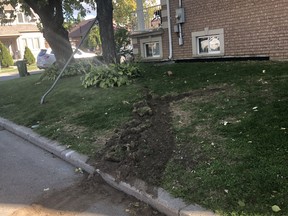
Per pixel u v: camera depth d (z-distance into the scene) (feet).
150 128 16.88
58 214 11.73
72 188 13.66
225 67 28.73
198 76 26.94
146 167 13.11
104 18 32.17
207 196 10.57
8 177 15.38
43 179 14.82
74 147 17.10
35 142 19.89
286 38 27.73
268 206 9.48
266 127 14.20
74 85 33.12
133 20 54.34
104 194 12.88
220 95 20.08
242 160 12.01
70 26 57.06
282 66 25.27
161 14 39.99
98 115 21.16
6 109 28.99
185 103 19.93
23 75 60.54
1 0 51.37
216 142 13.84
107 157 14.64
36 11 42.22
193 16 35.94
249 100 18.04
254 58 30.81
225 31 32.86
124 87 27.58
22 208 12.33
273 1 28.02
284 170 10.87
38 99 29.84
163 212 10.89
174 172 12.32
